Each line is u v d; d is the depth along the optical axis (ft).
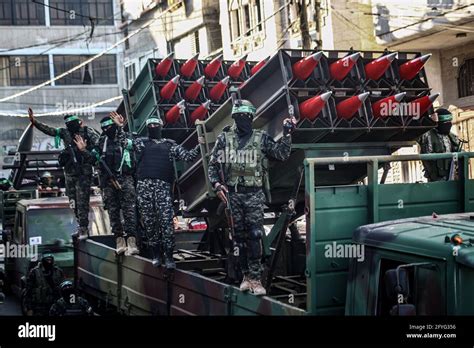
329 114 23.30
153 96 31.91
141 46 126.52
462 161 21.50
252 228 21.42
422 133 25.46
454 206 21.52
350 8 72.69
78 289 34.35
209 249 32.58
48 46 130.52
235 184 21.76
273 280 26.32
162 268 25.27
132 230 28.68
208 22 105.50
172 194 27.04
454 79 67.97
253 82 24.68
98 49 132.36
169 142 27.20
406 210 20.52
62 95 130.82
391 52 24.07
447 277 14.83
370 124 23.80
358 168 25.93
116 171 28.94
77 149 33.96
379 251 16.69
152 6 119.65
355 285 17.34
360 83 24.00
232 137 22.07
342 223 19.47
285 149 21.89
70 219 45.11
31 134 58.18
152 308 26.20
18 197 53.78
